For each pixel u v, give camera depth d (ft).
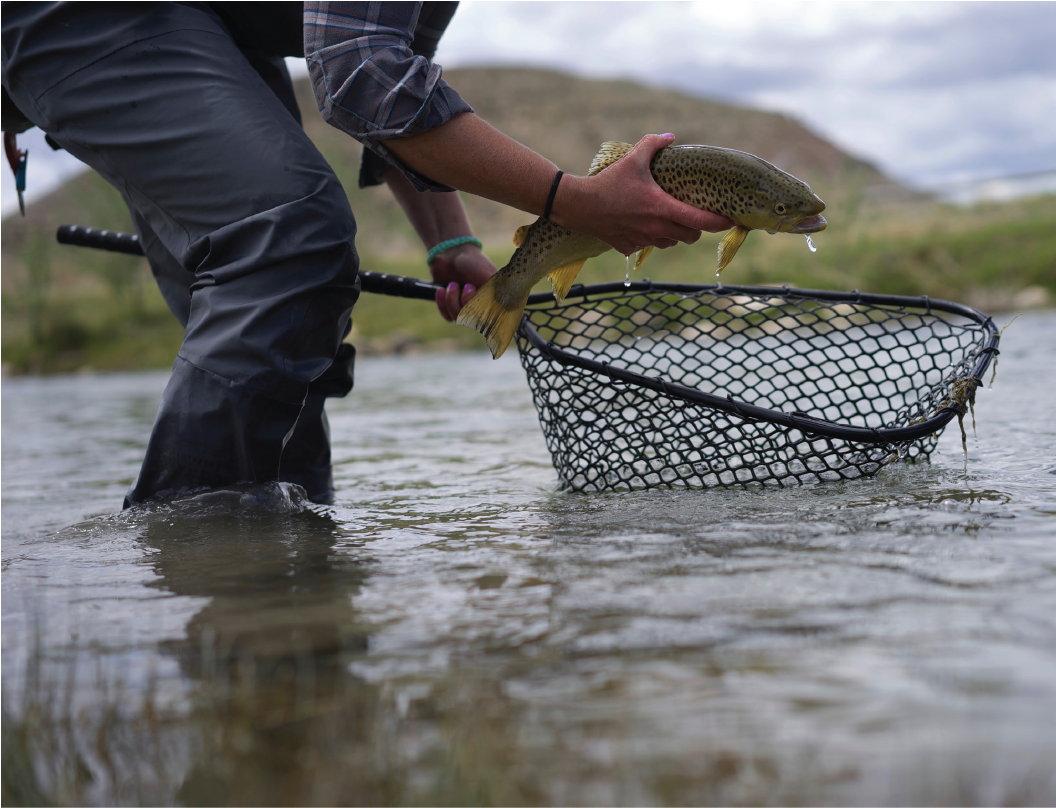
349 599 4.55
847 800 2.36
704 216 6.84
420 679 3.36
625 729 2.83
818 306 9.21
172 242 7.95
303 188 7.32
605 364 7.96
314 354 7.39
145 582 5.14
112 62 7.58
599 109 365.40
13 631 4.24
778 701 2.96
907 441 7.45
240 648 3.82
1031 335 26.50
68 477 12.76
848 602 3.92
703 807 2.37
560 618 3.98
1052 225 52.95
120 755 2.84
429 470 10.55
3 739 2.94
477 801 2.44
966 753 2.56
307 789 2.58
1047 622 3.53
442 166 6.93
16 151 10.36
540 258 7.70
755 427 7.72
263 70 9.50
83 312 68.18
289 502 7.49
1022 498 6.12
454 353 48.08
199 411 7.20
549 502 7.58
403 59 6.82
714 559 4.88
